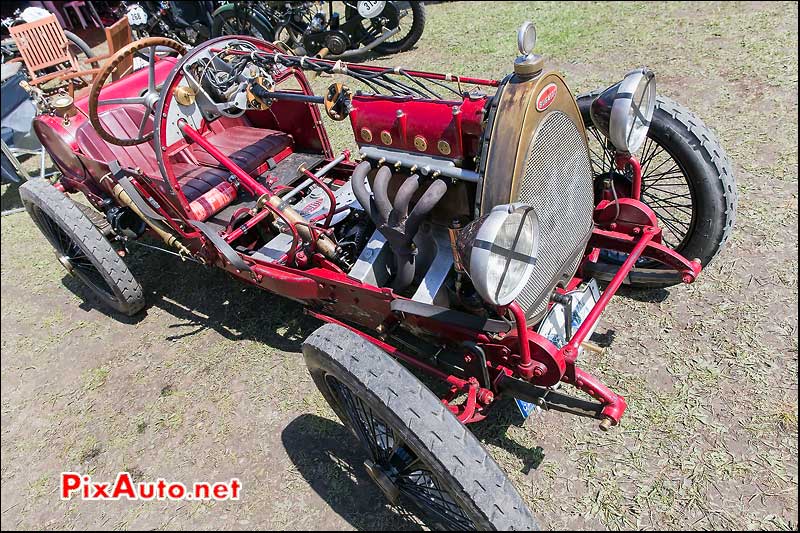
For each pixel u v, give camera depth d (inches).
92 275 149.3
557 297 91.0
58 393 128.9
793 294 112.9
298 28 279.0
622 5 261.7
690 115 103.2
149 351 134.7
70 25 385.4
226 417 114.1
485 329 83.7
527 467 94.1
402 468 78.9
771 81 177.5
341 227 116.8
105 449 113.7
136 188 123.6
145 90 140.2
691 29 222.8
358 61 269.6
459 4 317.7
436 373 91.7
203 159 140.3
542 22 262.2
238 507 98.4
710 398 98.5
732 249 124.9
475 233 67.9
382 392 71.0
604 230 107.1
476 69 231.0
